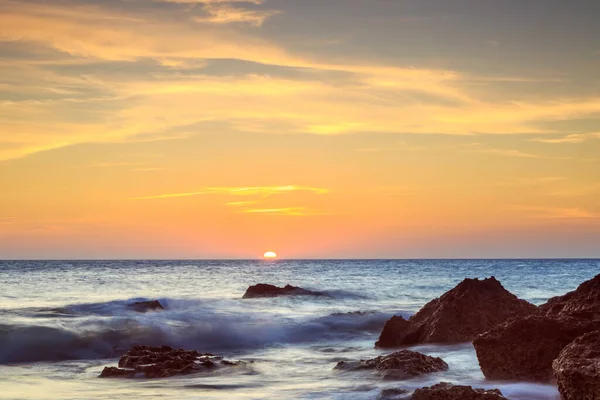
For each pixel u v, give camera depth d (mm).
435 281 80000
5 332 26422
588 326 17234
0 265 137250
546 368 17219
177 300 42875
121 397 17125
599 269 127250
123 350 26969
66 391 18062
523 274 104938
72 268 118438
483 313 25281
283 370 21422
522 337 17484
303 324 32750
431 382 18062
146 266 148250
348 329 32344
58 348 26297
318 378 19688
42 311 35156
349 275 101875
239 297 53312
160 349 22750
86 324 29188
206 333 29953
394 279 87188
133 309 36750
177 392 17766
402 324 26422
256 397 16953
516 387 16859
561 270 125812
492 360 17859
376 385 18047
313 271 121188
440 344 24500
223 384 18922
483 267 147250
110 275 88312
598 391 12703
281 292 53094
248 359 24500
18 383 19594
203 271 116188
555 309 20203
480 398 14070
